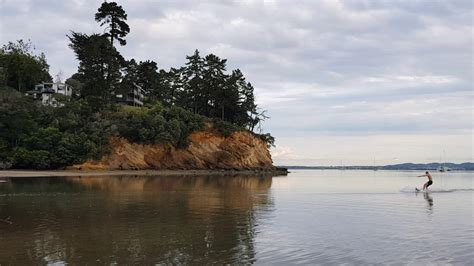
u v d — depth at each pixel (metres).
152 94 140.25
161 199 34.50
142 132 97.69
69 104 99.75
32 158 84.19
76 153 89.44
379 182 72.19
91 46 103.56
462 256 14.43
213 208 28.33
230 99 127.50
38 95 114.75
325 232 19.03
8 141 88.94
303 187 53.97
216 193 41.91
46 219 22.56
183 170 102.94
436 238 17.58
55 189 43.88
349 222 22.08
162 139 100.50
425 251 15.17
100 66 105.38
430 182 46.81
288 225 21.00
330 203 32.25
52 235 17.91
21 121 89.44
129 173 86.62
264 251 15.09
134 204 30.30
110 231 18.95
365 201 34.09
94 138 92.81
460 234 18.55
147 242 16.52
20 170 82.81
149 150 99.56
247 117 134.75
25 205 29.25
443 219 23.31
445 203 32.50
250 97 136.12
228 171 108.62
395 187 54.78
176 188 48.59
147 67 139.38
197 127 109.44
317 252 15.00
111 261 13.49
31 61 119.19
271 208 28.61
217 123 114.38
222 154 110.69
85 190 43.12
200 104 131.75
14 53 120.50
